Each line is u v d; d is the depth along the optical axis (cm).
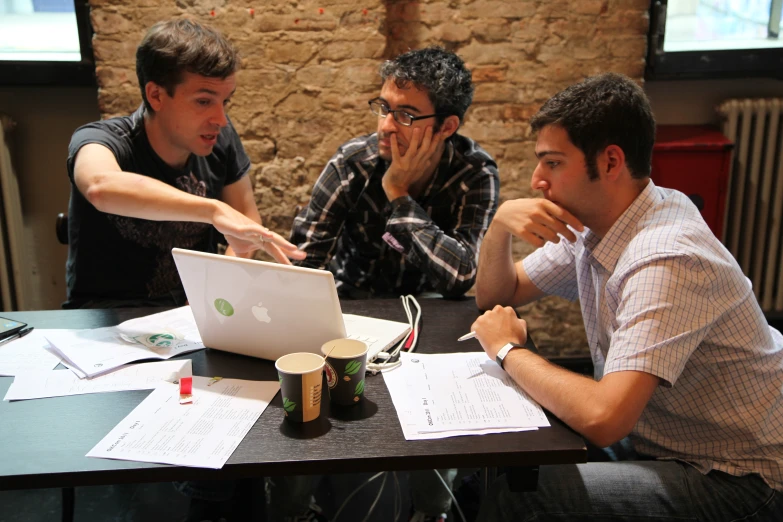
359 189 194
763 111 273
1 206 270
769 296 294
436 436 105
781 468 121
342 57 254
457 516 193
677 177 268
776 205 285
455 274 171
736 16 272
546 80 264
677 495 121
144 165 185
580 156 124
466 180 191
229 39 250
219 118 175
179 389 120
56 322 152
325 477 219
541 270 161
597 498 120
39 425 108
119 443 103
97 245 185
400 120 175
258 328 129
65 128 279
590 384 110
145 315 157
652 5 269
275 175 265
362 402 117
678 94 287
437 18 258
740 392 123
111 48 248
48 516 197
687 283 113
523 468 107
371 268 202
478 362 132
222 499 154
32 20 262
